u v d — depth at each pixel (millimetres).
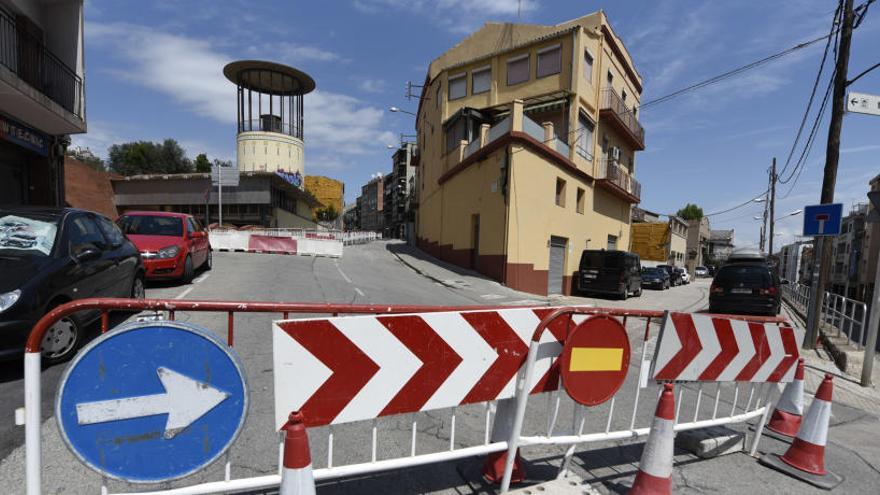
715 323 3475
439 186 23984
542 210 16766
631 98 26344
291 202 41562
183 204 35281
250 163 38625
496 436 2951
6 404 3490
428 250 27078
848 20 7789
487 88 21750
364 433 3461
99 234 5688
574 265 19828
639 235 42531
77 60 11742
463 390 2670
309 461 1919
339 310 2428
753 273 12297
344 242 32781
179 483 2625
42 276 4137
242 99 38688
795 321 13273
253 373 4512
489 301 12320
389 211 84875
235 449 3059
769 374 3865
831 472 3375
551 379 2924
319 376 2273
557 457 3314
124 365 1926
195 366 2039
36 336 1846
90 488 2525
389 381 2457
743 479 3207
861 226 37062
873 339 5961
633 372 6000
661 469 2686
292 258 18484
